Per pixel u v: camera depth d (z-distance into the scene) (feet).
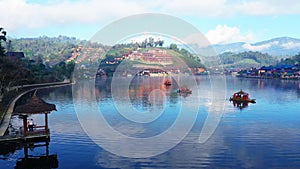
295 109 165.78
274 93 265.95
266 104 187.52
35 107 91.09
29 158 77.77
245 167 70.54
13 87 262.26
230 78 561.02
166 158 75.92
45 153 80.79
